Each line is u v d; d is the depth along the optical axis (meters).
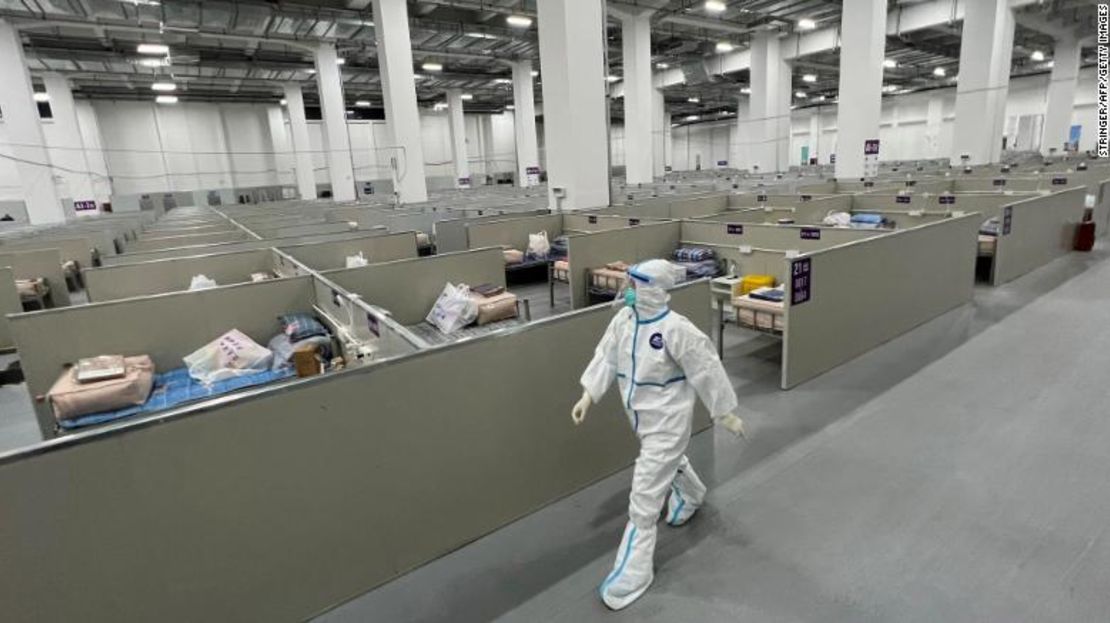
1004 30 12.48
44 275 5.96
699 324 2.76
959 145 12.80
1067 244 6.55
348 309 3.06
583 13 7.10
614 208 7.41
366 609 1.85
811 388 3.43
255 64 14.98
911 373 3.53
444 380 1.96
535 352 2.19
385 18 10.95
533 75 18.91
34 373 2.96
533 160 17.81
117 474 1.42
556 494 2.38
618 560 1.91
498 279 4.61
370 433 1.82
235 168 20.98
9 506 1.30
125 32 11.77
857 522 2.18
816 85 23.86
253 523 1.65
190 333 3.36
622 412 2.55
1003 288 5.32
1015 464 2.49
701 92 22.62
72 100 14.58
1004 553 1.96
